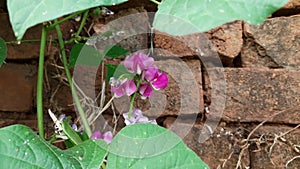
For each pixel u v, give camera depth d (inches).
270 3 24.9
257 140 38.2
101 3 26.4
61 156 29.7
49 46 39.6
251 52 38.9
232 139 38.4
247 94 38.5
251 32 38.8
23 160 28.8
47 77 39.5
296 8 38.9
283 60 38.6
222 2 25.6
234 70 38.6
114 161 30.6
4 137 28.9
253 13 24.9
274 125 38.4
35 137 29.6
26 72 39.8
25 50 39.8
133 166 30.6
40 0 25.5
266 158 38.2
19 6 25.0
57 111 39.3
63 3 25.8
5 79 39.7
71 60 36.2
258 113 38.4
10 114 39.6
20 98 39.6
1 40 35.9
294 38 38.7
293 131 38.2
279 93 38.4
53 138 34.6
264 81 38.5
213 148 38.4
